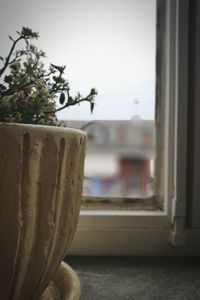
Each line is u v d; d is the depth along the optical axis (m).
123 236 0.79
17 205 0.37
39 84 0.47
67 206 0.43
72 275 0.54
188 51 0.80
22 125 0.37
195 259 0.79
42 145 0.38
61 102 0.50
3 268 0.38
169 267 0.74
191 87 0.81
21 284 0.40
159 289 0.63
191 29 0.81
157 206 0.85
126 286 0.64
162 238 0.80
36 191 0.38
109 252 0.79
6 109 0.42
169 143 0.81
